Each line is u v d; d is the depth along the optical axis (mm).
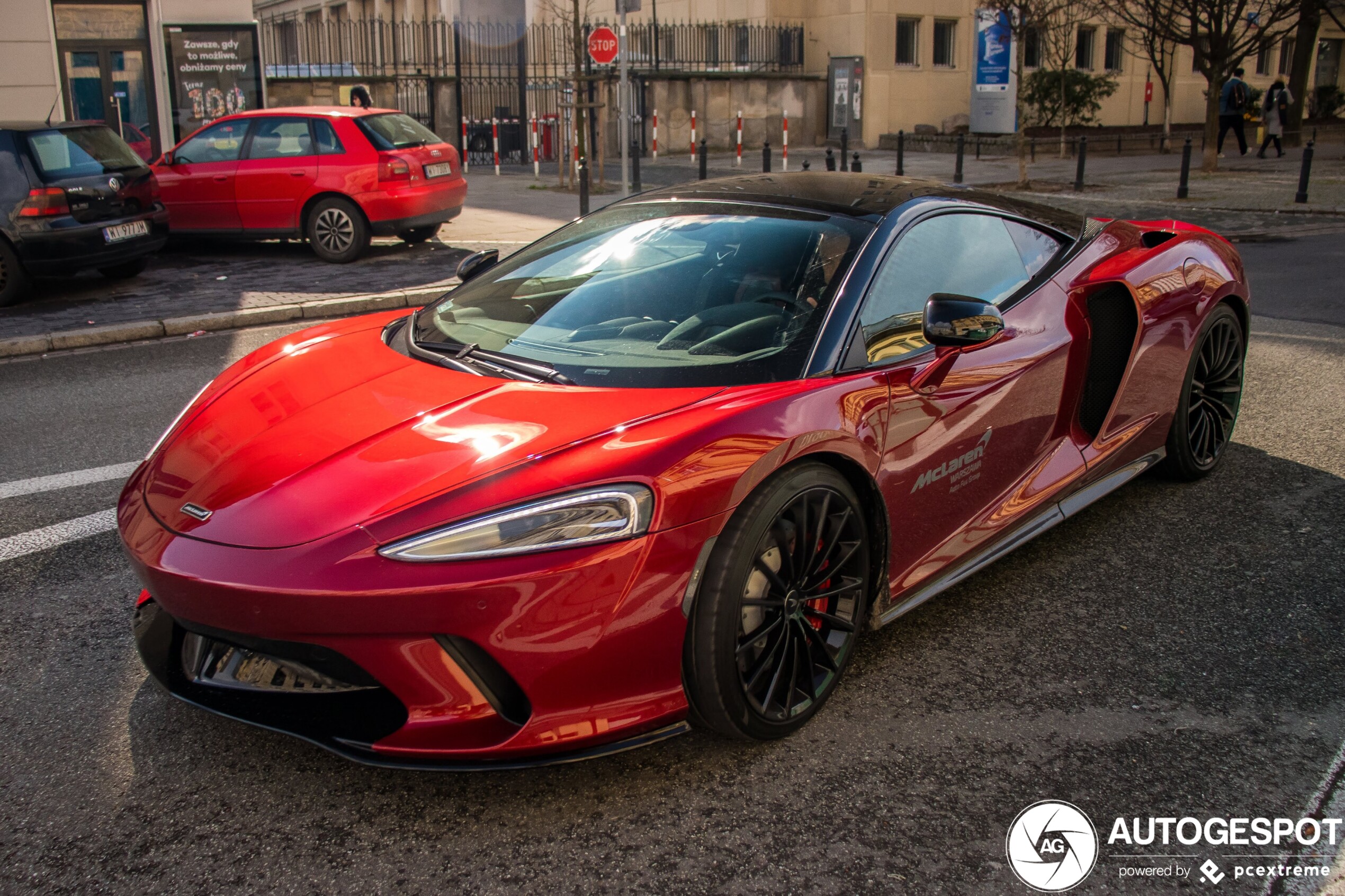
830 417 2447
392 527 2105
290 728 2236
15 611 3180
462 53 27781
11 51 13375
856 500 2570
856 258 2805
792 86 25250
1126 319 3572
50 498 4125
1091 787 2314
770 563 2363
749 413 2336
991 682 2744
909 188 3270
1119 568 3400
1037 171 18938
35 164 8211
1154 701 2639
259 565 2107
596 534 2102
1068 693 2682
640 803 2273
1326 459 4332
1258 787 2309
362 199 10133
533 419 2379
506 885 2031
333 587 2045
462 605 2045
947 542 2941
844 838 2154
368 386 2703
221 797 2301
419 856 2115
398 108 22703
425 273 9602
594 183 17359
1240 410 5016
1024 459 3211
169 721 2592
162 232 9250
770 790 2312
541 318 2943
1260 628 2996
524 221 12938
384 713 2232
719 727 2346
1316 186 15641
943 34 26188
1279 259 9688
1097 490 3545
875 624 2742
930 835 2166
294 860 2105
